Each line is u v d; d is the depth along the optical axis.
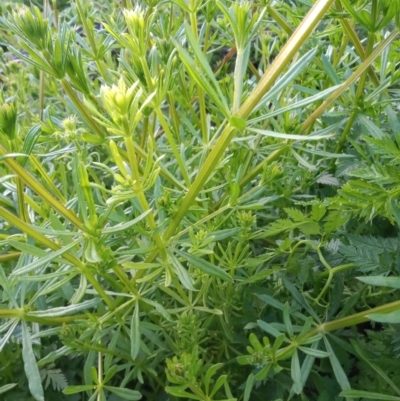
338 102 0.25
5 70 0.38
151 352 0.24
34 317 0.20
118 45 0.27
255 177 0.27
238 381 0.25
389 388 0.22
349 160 0.26
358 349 0.21
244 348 0.26
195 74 0.16
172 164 0.26
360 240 0.21
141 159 0.25
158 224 0.20
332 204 0.21
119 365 0.24
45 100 0.40
